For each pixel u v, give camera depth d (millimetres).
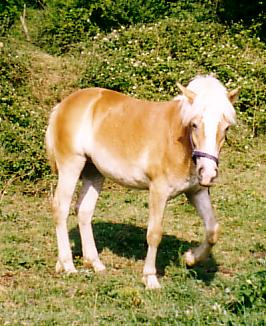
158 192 6996
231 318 5902
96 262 7855
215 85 6527
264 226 9500
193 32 16547
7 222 9500
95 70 14516
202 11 19109
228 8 18969
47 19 18094
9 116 12594
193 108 6445
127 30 16875
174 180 6922
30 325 6094
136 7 18625
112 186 11273
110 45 15852
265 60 15844
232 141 13188
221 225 9516
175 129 6859
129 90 13938
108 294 6855
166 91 14094
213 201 10555
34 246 8570
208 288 7141
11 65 14383
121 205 10445
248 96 14227
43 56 15742
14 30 17984
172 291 6902
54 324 6125
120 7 18422
